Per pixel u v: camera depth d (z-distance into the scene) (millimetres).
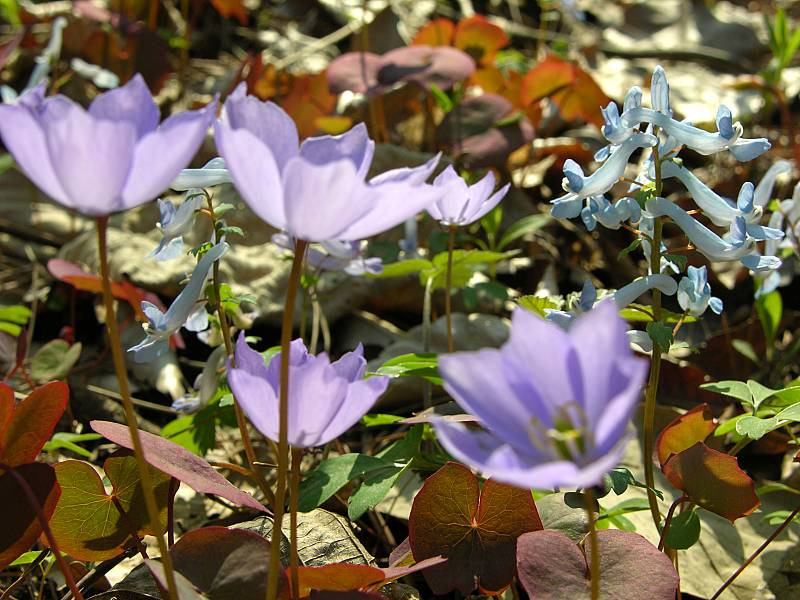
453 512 215
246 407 181
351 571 198
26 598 250
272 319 342
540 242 401
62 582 250
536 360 159
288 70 536
